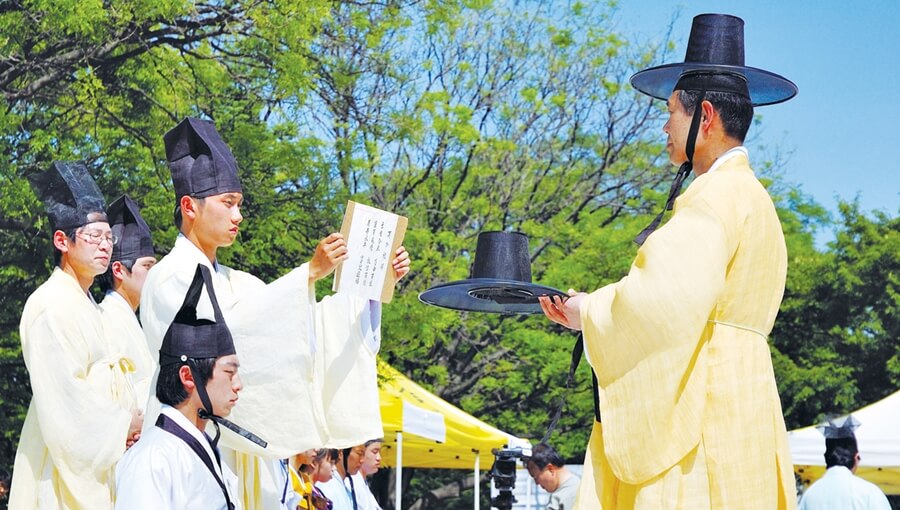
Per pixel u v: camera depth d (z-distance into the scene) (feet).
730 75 12.73
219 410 13.89
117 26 51.39
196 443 13.70
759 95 14.10
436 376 69.31
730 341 11.97
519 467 53.57
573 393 72.90
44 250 50.72
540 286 15.12
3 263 50.75
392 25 60.44
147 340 16.49
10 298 51.83
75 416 17.24
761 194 12.32
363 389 17.79
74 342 17.56
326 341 17.76
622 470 11.82
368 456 30.25
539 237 72.69
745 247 12.03
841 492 25.95
